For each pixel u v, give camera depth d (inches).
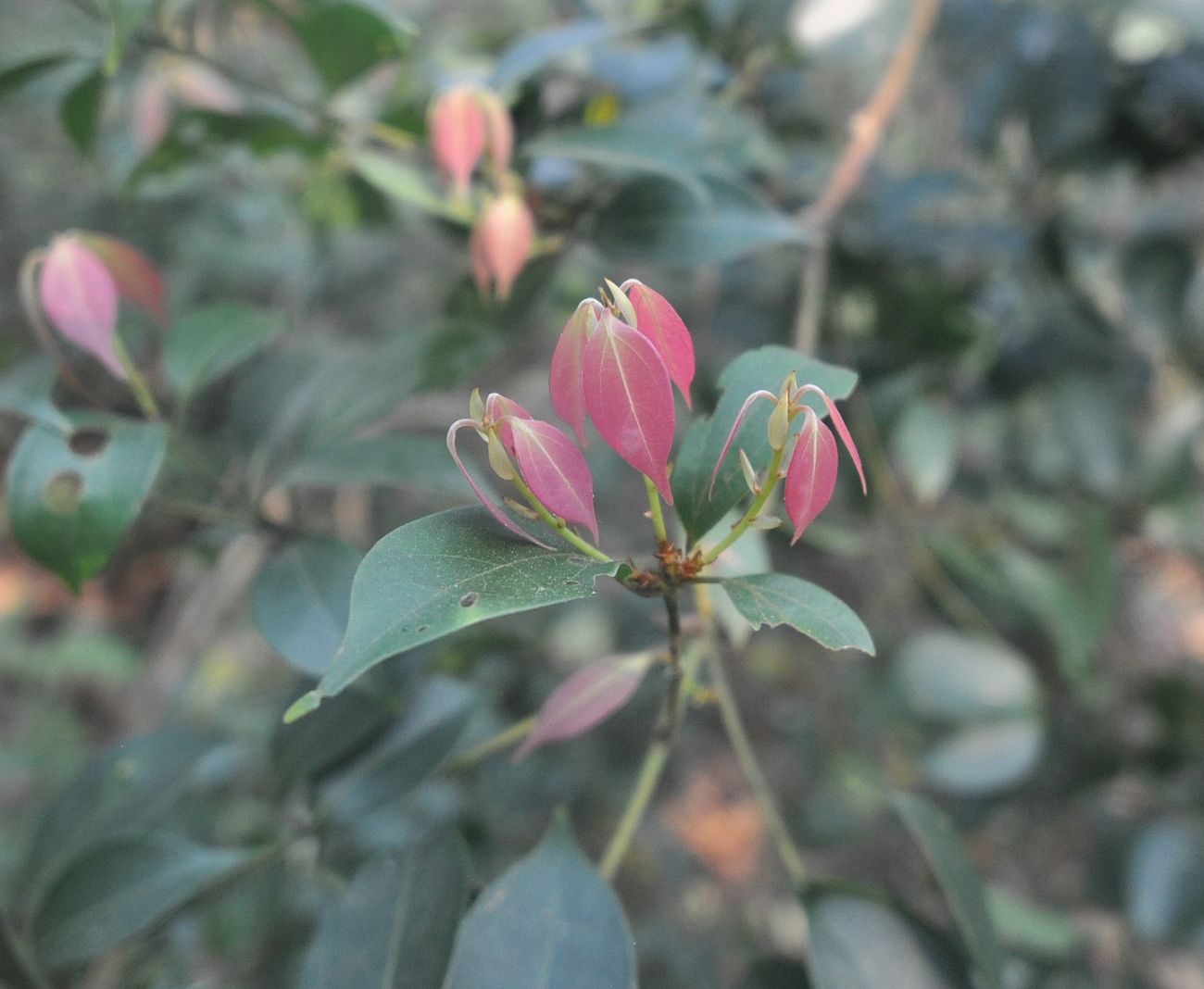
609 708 14.0
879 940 14.7
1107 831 27.5
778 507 21.1
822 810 35.7
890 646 34.8
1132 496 28.0
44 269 14.3
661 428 9.7
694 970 35.1
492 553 9.8
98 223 39.6
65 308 14.3
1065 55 25.1
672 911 38.4
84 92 19.0
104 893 14.9
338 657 9.0
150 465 13.5
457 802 27.5
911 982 14.5
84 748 40.7
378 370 17.6
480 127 16.6
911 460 26.5
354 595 9.2
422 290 40.9
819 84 33.2
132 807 16.8
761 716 42.0
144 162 19.7
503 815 32.3
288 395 17.9
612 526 42.6
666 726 13.9
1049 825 33.3
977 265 30.1
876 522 31.5
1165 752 27.8
